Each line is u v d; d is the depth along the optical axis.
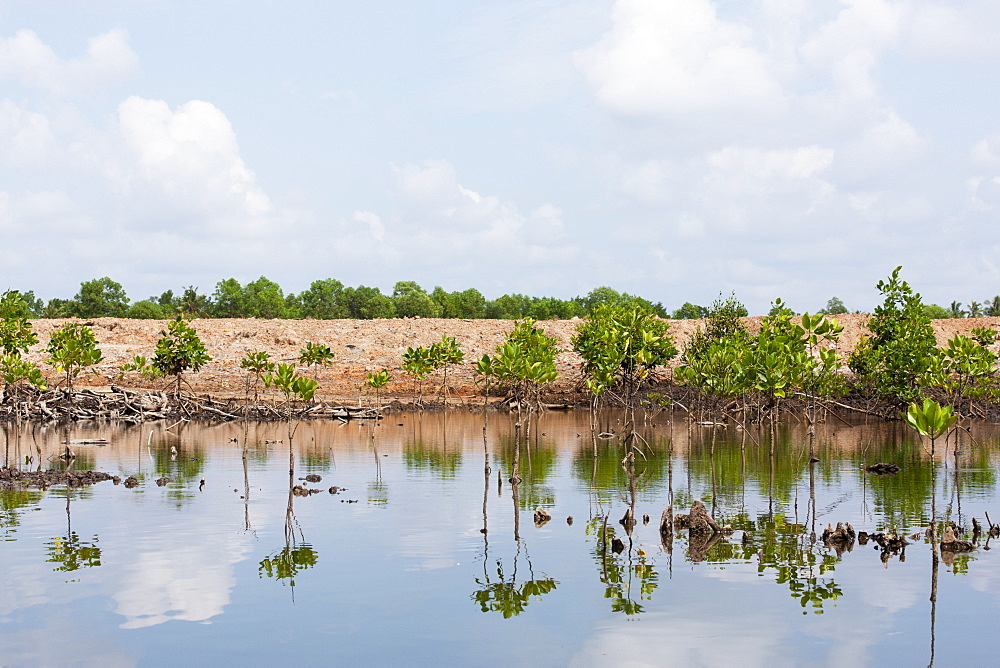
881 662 10.74
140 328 67.69
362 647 11.22
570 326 74.88
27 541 16.64
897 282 40.19
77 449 31.64
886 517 18.91
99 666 10.59
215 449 31.81
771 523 18.39
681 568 14.91
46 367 55.44
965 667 10.55
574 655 10.89
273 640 11.46
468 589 13.69
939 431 13.44
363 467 26.95
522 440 34.91
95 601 13.00
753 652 11.02
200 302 115.50
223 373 57.88
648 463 27.91
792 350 22.30
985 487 22.53
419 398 54.34
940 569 14.86
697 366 28.42
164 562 15.16
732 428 39.56
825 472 25.41
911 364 38.25
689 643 11.37
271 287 131.25
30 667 10.54
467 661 10.76
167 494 21.78
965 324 70.69
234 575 14.41
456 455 30.09
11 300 42.72
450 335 70.38
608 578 14.30
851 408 43.47
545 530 17.73
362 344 66.56
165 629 11.86
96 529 17.64
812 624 12.09
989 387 36.56
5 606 12.76
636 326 25.62
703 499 21.17
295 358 62.06
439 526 18.08
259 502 20.67
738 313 49.03
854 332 65.31
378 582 14.02
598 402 49.41
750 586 13.86
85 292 117.06
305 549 16.08
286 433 38.19
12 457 29.17
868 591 13.59
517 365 21.98
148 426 41.28
